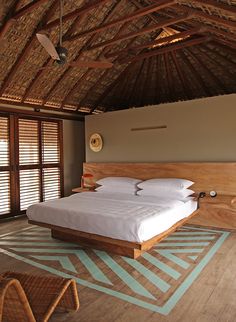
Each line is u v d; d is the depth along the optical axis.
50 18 3.79
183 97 6.09
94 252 3.23
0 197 4.79
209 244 3.42
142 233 2.63
